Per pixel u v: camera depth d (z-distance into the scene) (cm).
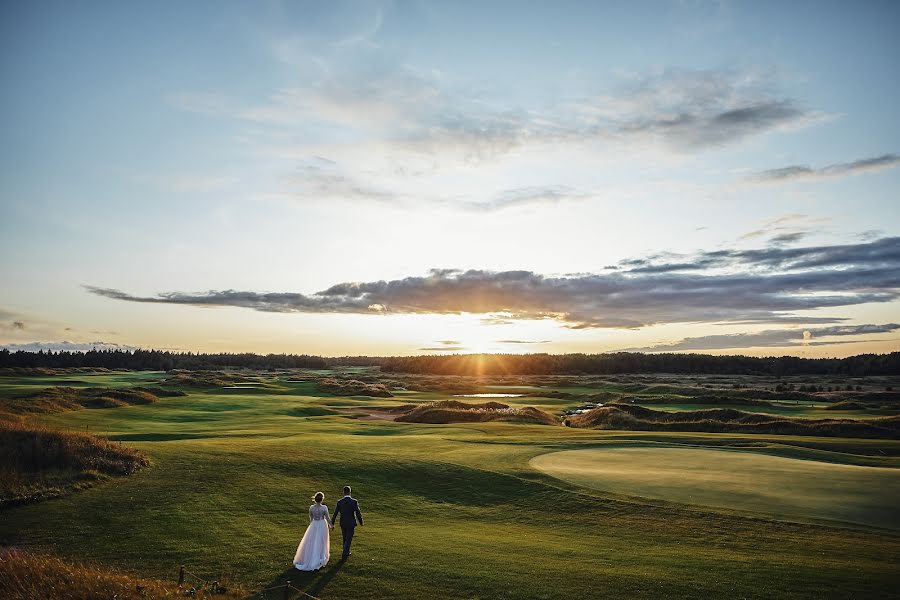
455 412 6725
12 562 1495
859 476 2567
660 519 2009
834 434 5078
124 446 3072
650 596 1348
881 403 8806
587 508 2183
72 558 1664
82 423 4822
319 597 1375
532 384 15375
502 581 1458
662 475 2645
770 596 1336
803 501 2155
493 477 2673
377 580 1480
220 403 7225
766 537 1786
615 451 3394
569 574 1502
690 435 4325
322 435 4256
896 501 2145
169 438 4022
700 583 1421
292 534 1909
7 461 2580
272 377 15550
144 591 1380
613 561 1608
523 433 4512
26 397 5922
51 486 2361
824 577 1449
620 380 18100
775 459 3089
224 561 1650
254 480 2538
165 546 1769
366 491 2494
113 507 2142
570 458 3147
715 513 2033
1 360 18512
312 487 2497
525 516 2152
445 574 1516
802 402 9219
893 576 1455
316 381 14138
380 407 8181
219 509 2145
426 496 2450
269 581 1499
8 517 2034
